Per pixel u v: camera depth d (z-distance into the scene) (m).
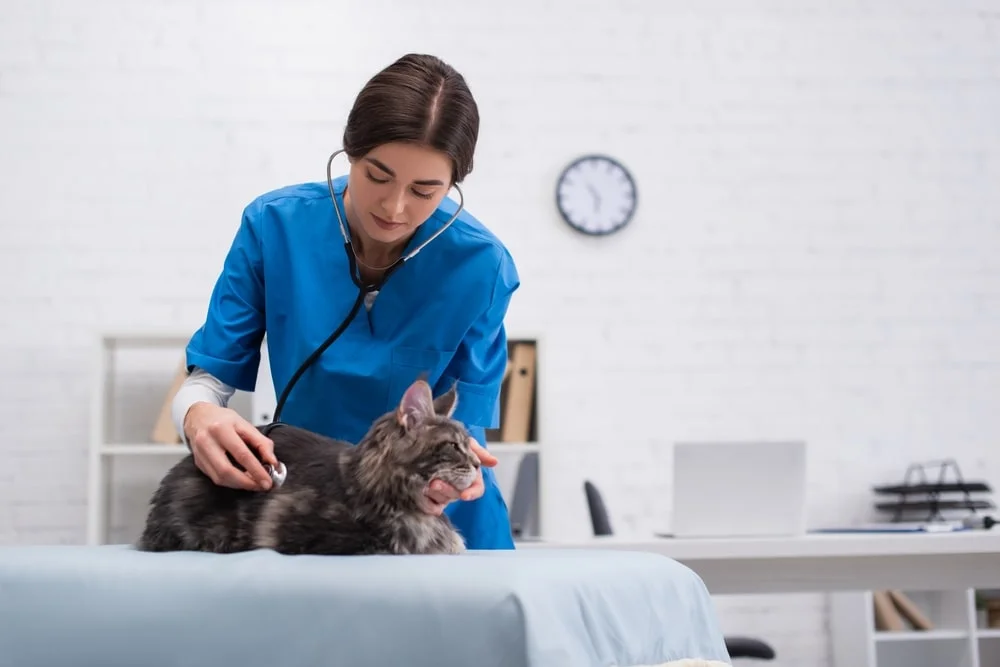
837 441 4.13
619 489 4.02
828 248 4.20
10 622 1.11
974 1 4.36
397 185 1.44
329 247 1.66
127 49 4.00
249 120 4.01
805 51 4.26
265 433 1.41
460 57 4.11
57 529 3.82
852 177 4.23
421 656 1.00
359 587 1.04
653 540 2.29
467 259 1.70
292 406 1.67
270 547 1.25
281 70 4.04
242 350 1.65
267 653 1.05
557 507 3.99
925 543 2.29
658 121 4.17
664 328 4.10
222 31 4.03
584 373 4.05
